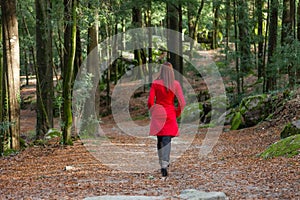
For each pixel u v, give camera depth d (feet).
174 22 70.44
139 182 23.11
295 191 19.01
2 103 38.83
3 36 38.40
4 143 38.58
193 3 69.21
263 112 49.08
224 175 23.91
